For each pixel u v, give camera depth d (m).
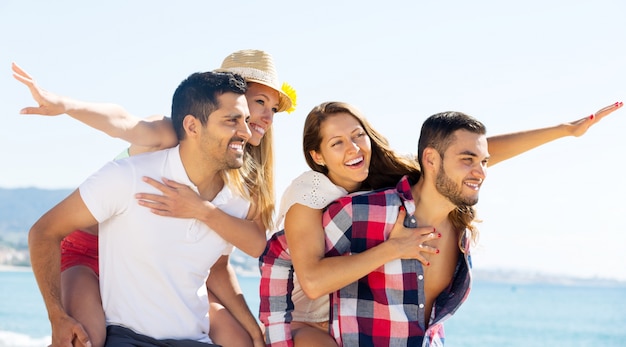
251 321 4.18
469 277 3.97
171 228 3.73
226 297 4.21
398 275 3.76
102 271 3.73
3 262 94.56
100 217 3.62
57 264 3.61
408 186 3.88
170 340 3.67
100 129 3.57
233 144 3.76
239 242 3.89
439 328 4.11
